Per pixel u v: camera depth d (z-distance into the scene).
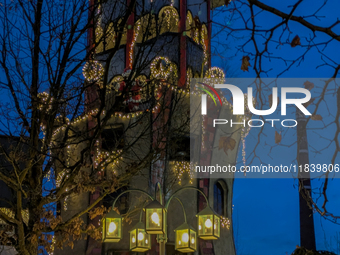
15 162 10.11
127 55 25.61
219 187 26.66
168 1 25.53
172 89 20.22
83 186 11.11
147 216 10.40
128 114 21.94
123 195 23.44
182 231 11.09
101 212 12.57
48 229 11.19
